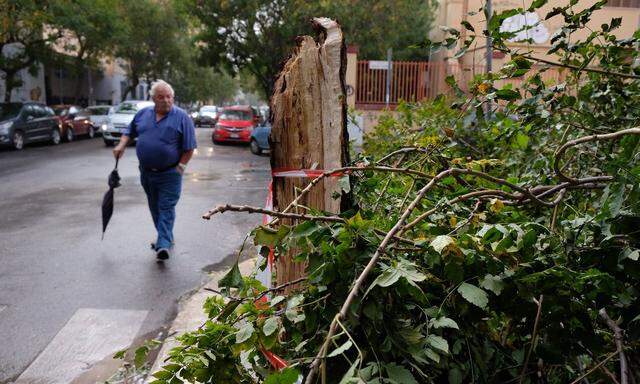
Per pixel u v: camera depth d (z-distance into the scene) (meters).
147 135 5.57
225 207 1.43
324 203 2.12
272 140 2.18
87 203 9.12
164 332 4.07
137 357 1.60
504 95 2.50
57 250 6.22
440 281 1.48
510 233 1.53
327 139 2.14
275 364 1.49
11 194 10.00
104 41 26.52
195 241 6.71
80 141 24.39
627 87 2.83
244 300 1.60
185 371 1.49
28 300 4.67
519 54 2.50
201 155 18.17
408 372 1.29
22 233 7.02
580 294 1.58
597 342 1.59
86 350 3.77
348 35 19.20
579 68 2.64
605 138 1.65
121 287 5.02
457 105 2.74
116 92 45.53
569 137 3.06
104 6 25.56
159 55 39.50
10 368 3.53
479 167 2.72
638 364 1.80
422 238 1.64
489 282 1.45
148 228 7.33
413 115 5.88
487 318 1.71
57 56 24.62
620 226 1.59
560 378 1.93
